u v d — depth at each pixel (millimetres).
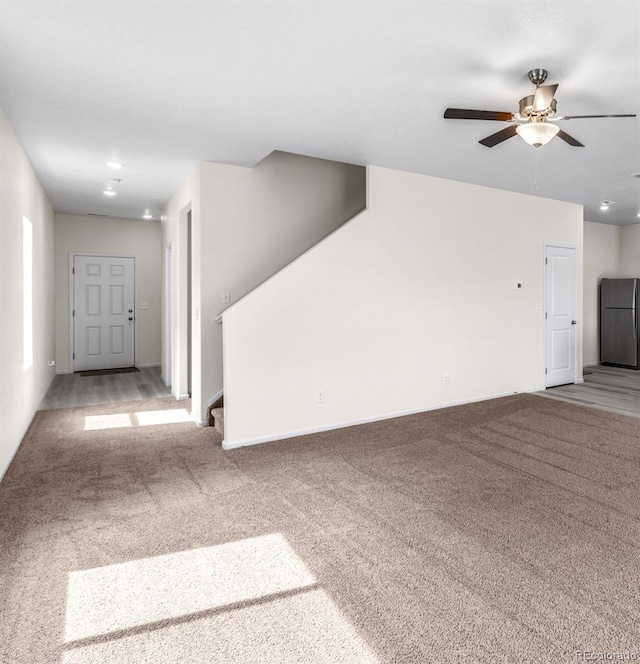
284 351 4027
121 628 1709
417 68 2537
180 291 5320
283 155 4641
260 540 2334
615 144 3781
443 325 5020
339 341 4328
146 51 2350
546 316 6031
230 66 2506
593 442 3871
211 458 3518
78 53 2367
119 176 4719
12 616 1771
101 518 2559
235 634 1679
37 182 4734
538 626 1706
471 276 5215
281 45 2301
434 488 2953
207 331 4301
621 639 1639
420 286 4824
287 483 3043
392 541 2316
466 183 5117
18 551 2225
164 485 3012
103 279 7285
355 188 5105
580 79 2662
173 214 5512
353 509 2666
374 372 4547
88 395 5633
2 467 3115
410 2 1956
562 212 6094
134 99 2914
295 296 4070
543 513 2611
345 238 4328
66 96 2867
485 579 1999
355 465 3361
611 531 2412
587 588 1935
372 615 1775
